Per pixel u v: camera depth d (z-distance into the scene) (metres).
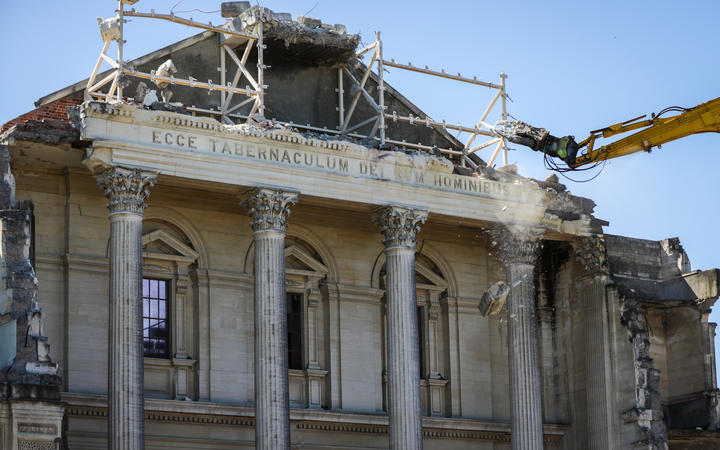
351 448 63.34
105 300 59.44
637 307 66.19
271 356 57.00
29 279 51.00
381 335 66.00
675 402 70.12
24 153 57.19
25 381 48.62
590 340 66.94
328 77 66.19
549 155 64.62
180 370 60.94
